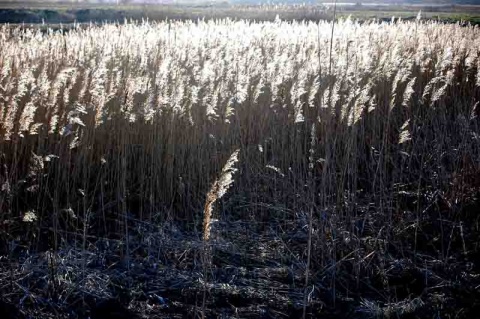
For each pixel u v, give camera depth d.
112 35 10.09
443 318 4.75
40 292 4.77
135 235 6.06
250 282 5.20
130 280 5.11
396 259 5.67
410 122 8.72
